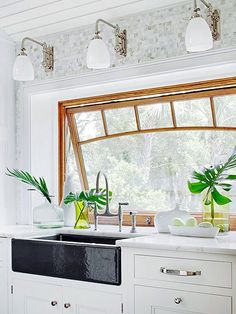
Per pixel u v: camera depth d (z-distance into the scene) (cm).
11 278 298
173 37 308
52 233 323
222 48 287
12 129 382
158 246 233
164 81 329
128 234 291
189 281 226
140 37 322
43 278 280
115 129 369
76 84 352
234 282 214
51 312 275
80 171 388
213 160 328
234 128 318
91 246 259
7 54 381
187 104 336
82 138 388
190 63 299
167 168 346
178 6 306
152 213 346
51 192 389
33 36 375
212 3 292
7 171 375
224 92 317
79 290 263
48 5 319
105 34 339
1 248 306
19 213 379
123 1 308
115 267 249
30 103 380
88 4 315
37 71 375
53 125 391
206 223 266
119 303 247
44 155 389
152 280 237
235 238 260
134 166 361
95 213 316
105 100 365
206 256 222
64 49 360
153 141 352
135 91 348
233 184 308
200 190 279
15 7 324
